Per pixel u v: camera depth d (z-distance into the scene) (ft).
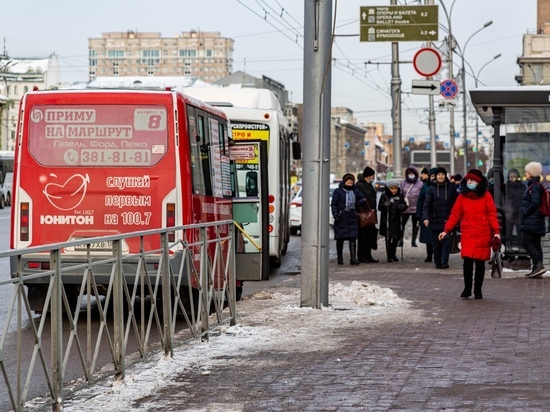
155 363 29.07
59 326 22.56
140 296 28.25
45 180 41.50
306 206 42.60
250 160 52.29
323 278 42.88
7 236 98.37
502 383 26.18
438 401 24.02
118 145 41.39
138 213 41.27
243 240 49.08
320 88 42.14
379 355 30.96
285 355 31.14
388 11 55.42
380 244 95.66
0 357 19.95
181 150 41.34
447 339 34.12
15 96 448.24
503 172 67.15
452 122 182.19
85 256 24.43
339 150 562.66
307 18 42.06
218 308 35.91
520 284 54.34
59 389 22.70
